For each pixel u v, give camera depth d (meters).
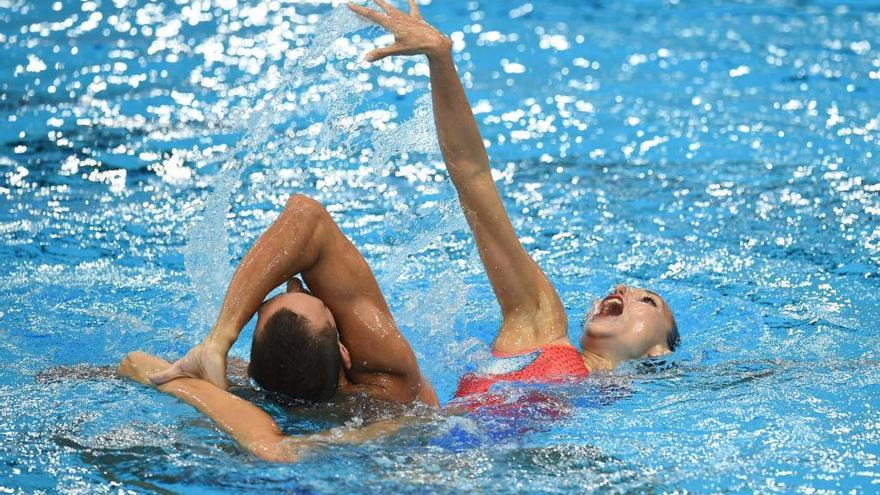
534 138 23.45
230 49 28.84
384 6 12.75
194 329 13.80
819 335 14.62
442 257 17.52
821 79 27.25
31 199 18.86
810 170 21.31
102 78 26.33
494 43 30.78
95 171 20.42
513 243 13.41
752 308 15.67
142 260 16.62
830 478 10.33
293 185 20.19
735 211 19.39
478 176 13.23
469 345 14.02
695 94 26.36
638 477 10.25
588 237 18.41
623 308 13.84
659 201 19.95
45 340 13.68
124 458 10.23
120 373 11.92
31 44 29.12
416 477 10.02
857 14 33.97
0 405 11.30
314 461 10.16
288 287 11.47
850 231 18.38
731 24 33.00
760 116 24.61
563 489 9.96
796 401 12.12
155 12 32.62
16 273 15.85
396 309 15.18
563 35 31.72
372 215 18.92
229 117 23.61
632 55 29.70
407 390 11.46
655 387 12.64
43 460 10.22
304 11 32.81
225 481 9.87
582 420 11.56
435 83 12.73
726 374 13.12
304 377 10.64
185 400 10.95
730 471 10.41
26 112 23.73
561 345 13.21
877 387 12.54
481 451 10.63
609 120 24.58
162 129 22.86
